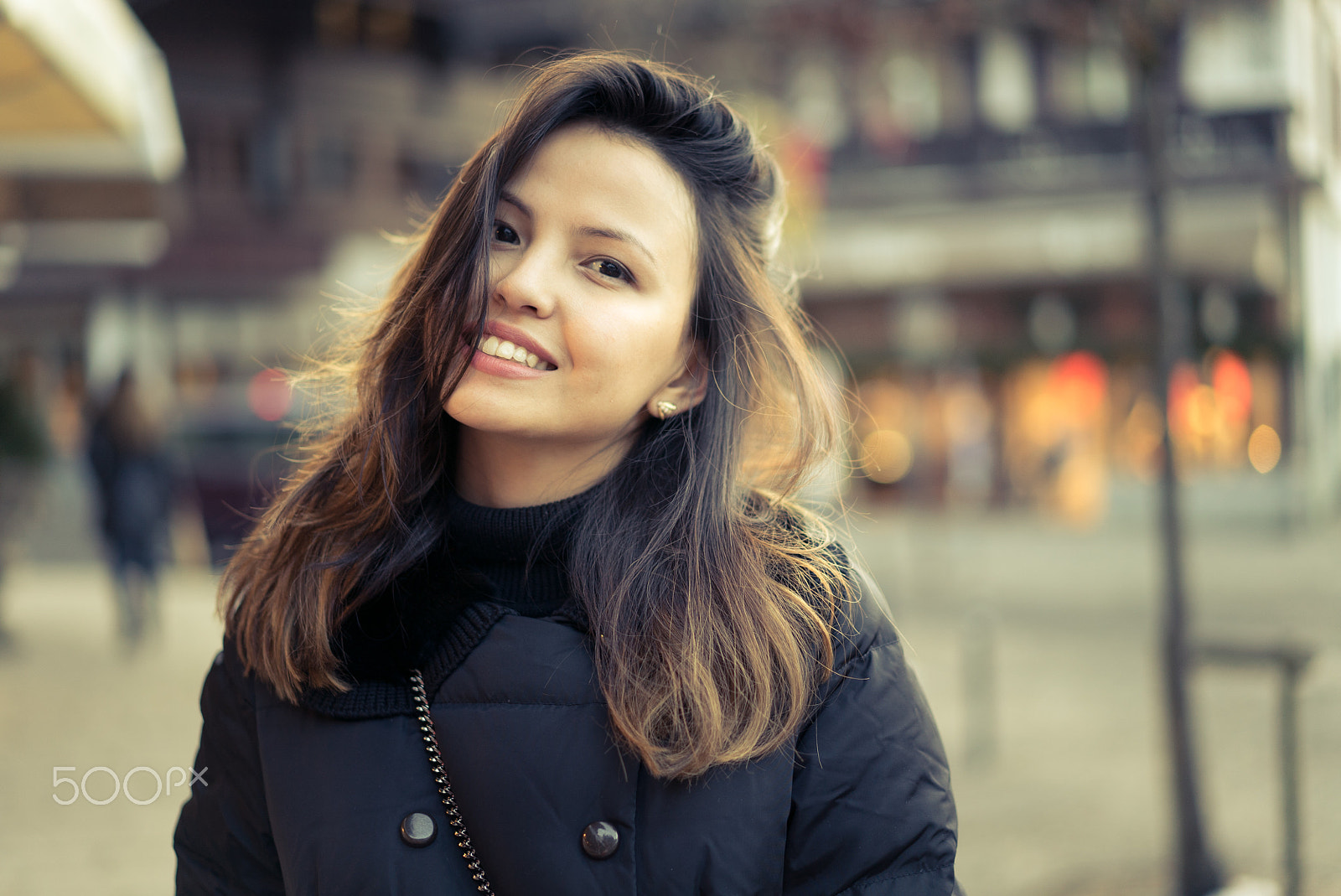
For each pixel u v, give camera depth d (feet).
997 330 57.26
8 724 18.29
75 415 55.06
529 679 3.68
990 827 14.80
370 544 3.98
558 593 3.95
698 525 3.86
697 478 3.95
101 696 20.51
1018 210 55.98
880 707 3.79
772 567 3.94
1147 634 27.73
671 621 3.67
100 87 15.74
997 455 55.67
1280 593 32.65
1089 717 20.15
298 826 3.74
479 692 3.71
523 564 4.00
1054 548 44.93
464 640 3.76
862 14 55.11
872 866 3.67
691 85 4.07
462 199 3.88
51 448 31.78
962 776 16.98
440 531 3.99
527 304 3.72
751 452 4.40
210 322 56.18
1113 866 13.39
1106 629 28.58
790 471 4.27
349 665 3.85
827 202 58.39
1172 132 51.62
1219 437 49.57
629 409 3.86
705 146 3.98
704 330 4.09
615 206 3.78
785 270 4.88
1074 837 14.35
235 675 4.15
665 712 3.58
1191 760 12.55
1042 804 15.65
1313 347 51.75
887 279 58.23
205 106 57.93
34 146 18.43
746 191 4.15
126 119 17.38
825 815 3.69
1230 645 11.70
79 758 16.29
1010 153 56.39
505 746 3.62
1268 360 49.73
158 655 24.47
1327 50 57.00
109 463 25.50
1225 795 15.70
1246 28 50.62
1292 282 51.24
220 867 4.16
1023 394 55.21
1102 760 17.58
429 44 64.03
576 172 3.79
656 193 3.84
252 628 4.01
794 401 4.27
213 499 37.35
